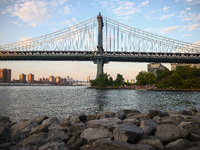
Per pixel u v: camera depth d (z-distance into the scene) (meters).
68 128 6.59
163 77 129.25
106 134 5.46
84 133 5.92
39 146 4.71
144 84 126.62
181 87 90.75
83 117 9.34
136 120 7.20
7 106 24.25
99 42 136.12
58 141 5.03
